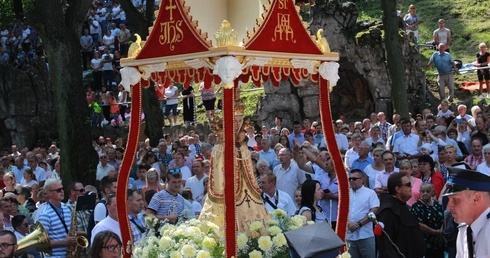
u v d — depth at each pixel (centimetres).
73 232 1224
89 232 1220
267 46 849
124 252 903
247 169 909
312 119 2720
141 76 902
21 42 3778
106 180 1290
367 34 2697
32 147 3281
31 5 2314
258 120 2748
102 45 3794
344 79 2772
